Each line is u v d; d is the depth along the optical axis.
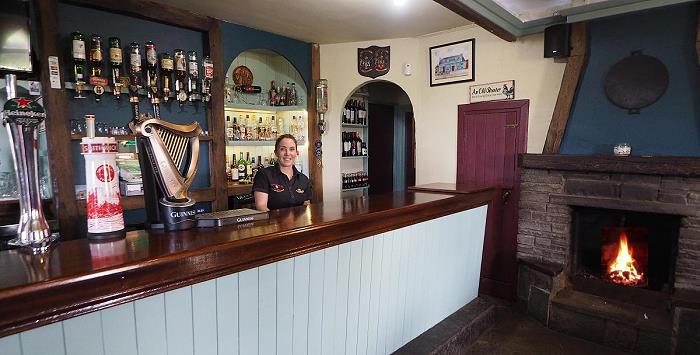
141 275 1.04
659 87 2.72
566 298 2.96
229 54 3.50
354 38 4.02
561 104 3.06
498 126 3.50
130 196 2.92
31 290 0.85
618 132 2.90
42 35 2.48
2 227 2.12
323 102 4.21
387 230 1.97
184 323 1.18
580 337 2.83
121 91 2.87
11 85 1.12
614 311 2.75
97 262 1.00
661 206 2.62
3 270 0.93
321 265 1.63
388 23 3.48
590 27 2.99
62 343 0.93
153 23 3.12
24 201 1.13
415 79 3.97
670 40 2.68
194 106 3.39
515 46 3.36
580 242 3.22
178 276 1.12
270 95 4.33
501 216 3.54
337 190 4.38
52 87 2.54
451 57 3.73
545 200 3.14
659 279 2.91
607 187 2.82
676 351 2.46
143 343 1.09
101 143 1.23
